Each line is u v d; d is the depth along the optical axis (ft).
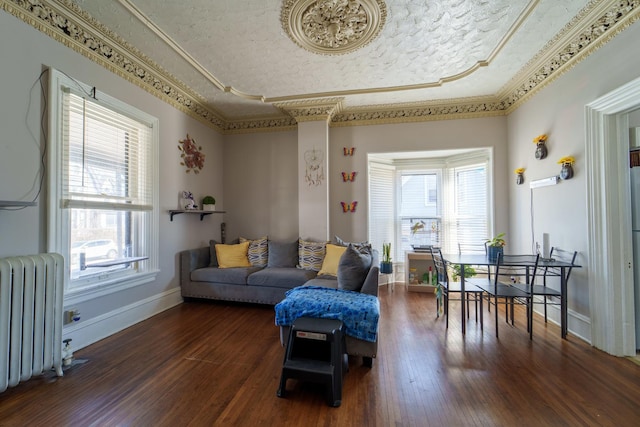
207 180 14.12
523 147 11.39
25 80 6.58
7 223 6.25
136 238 10.02
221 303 12.11
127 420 5.15
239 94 12.27
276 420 5.16
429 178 15.47
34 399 5.71
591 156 7.84
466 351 7.70
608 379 6.31
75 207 7.67
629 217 7.43
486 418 5.17
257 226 15.23
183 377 6.52
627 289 7.38
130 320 9.53
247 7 7.18
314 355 6.47
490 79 10.98
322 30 8.12
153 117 10.44
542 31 8.10
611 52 7.18
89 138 8.24
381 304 11.87
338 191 14.34
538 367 6.83
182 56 9.34
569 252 8.81
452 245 14.92
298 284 11.09
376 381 6.36
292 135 14.94
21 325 5.76
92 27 7.78
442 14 7.48
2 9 6.15
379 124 13.98
